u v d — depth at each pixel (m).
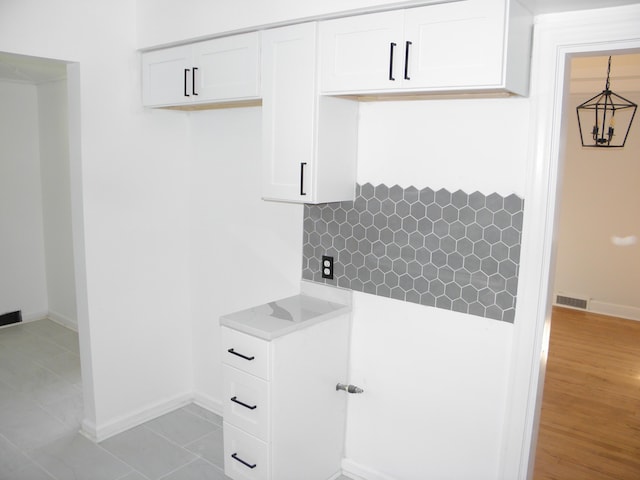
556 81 1.87
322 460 2.51
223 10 2.34
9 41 2.32
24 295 4.71
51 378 3.62
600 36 1.78
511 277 2.04
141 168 2.91
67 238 4.47
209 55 2.47
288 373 2.20
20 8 2.34
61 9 2.48
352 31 1.97
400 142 2.26
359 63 1.97
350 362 2.57
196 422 3.10
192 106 2.77
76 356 4.01
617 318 5.36
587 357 4.29
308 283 2.65
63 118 4.27
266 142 2.30
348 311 2.49
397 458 2.48
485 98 2.00
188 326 3.29
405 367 2.38
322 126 2.16
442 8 1.75
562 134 1.95
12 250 4.59
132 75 2.80
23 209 4.61
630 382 3.81
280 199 2.31
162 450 2.80
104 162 2.74
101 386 2.88
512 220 2.02
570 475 2.67
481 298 2.12
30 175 4.62
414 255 2.29
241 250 2.94
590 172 5.45
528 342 2.03
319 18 2.05
